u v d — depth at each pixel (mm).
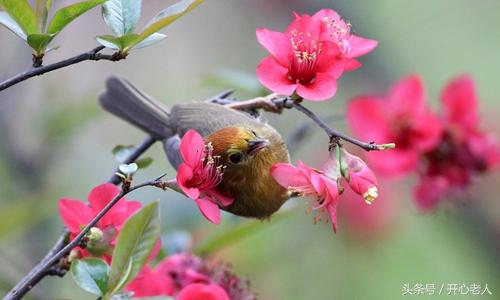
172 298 6520
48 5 5777
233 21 14914
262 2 14805
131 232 5531
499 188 12438
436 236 12992
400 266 12844
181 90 14516
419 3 13930
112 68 14047
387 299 12625
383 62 13750
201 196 6227
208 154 6312
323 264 12430
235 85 9633
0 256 9922
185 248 9062
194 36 14820
